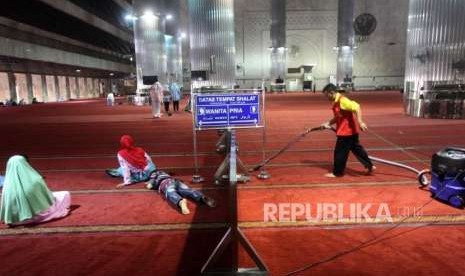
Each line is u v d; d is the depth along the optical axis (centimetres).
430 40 1147
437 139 820
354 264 290
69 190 504
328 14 3903
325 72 4000
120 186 513
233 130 519
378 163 607
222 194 472
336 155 523
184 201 411
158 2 2111
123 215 407
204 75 1744
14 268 298
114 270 292
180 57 3775
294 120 1280
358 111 502
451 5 1088
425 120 1155
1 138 1023
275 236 343
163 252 320
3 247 336
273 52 3734
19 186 382
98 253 321
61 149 834
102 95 4616
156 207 429
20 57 2667
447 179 408
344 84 3497
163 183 464
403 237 335
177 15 3697
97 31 3884
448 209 397
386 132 929
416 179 509
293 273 279
